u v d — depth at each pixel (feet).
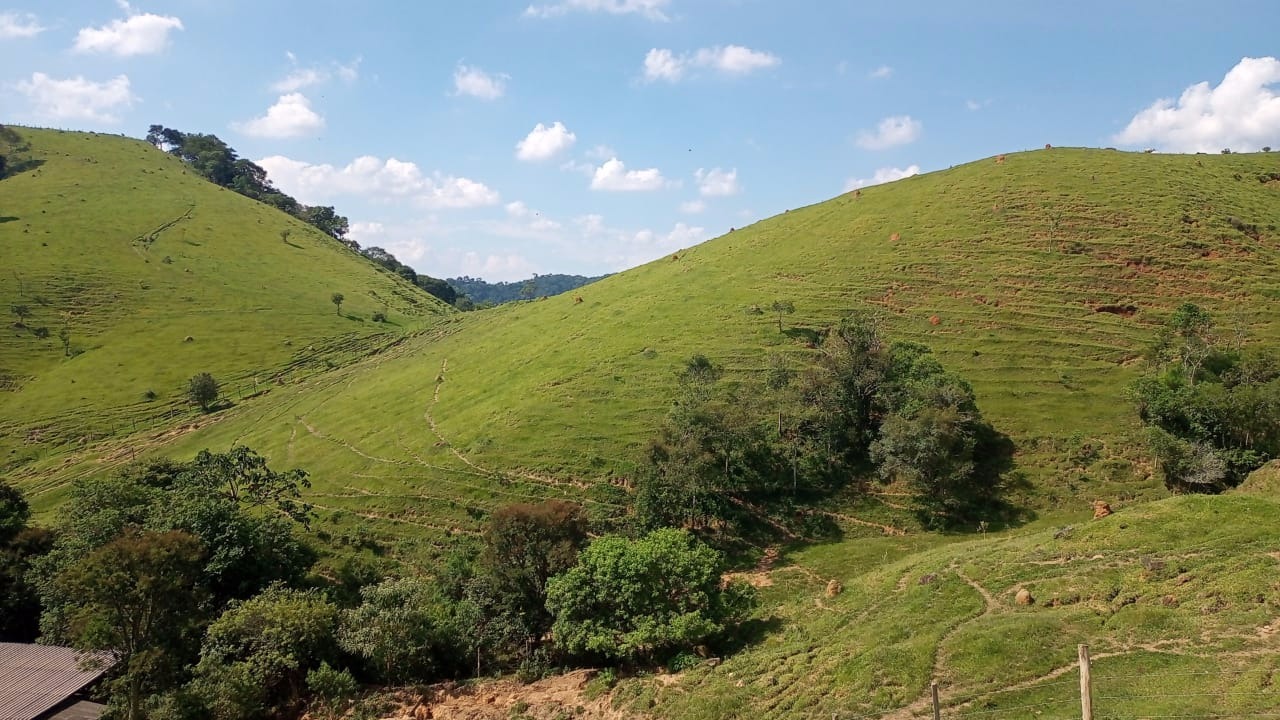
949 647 90.33
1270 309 243.60
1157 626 84.99
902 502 185.88
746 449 197.16
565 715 104.99
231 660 124.06
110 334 426.51
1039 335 248.52
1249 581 88.94
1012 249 298.56
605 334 297.12
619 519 183.83
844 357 215.92
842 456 201.26
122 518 157.07
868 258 320.70
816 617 121.39
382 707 115.55
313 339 454.40
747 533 178.91
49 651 133.59
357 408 294.05
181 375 393.09
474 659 133.28
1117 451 193.26
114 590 112.57
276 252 618.44
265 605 128.67
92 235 544.21
